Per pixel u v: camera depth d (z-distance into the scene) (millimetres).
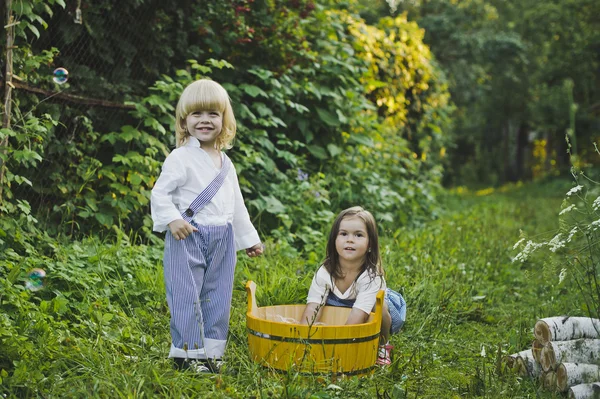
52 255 4375
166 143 5637
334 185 7012
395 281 4660
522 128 31844
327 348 3061
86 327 3512
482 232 7613
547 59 25547
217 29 6434
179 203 3180
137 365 3035
